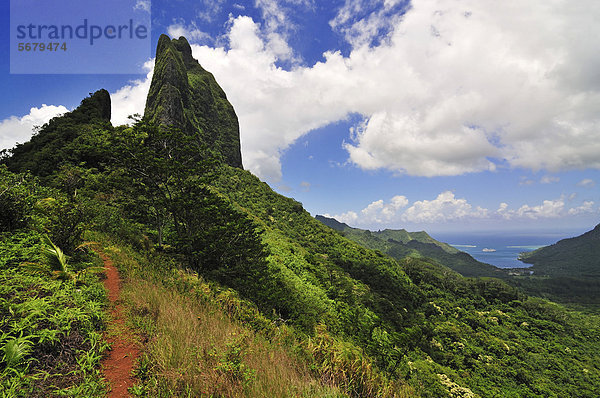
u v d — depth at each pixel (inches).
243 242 813.9
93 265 343.9
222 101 5502.0
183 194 712.4
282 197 4074.8
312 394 144.9
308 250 2623.0
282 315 693.3
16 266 234.7
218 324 219.3
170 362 143.0
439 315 3176.7
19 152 1667.1
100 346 157.2
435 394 1035.9
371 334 324.8
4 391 101.1
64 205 358.6
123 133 707.4
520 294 4271.7
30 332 133.3
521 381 2028.8
